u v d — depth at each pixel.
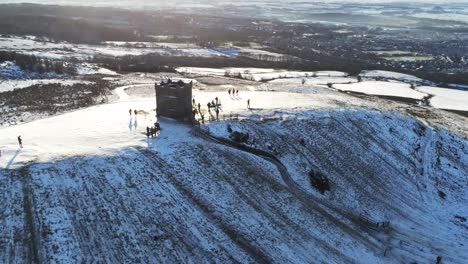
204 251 31.92
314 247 35.44
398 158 55.53
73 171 37.12
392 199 47.31
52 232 30.25
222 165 42.59
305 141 52.44
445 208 47.66
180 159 41.72
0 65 86.50
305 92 83.00
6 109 57.75
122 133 46.06
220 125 50.22
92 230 31.31
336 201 44.19
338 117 60.12
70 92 70.00
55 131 46.12
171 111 51.44
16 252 28.20
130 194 35.75
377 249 37.41
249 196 39.53
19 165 36.97
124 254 29.95
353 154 53.19
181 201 36.44
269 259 32.72
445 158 58.19
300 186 44.41
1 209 31.73
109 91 72.75
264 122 53.97
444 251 39.03
